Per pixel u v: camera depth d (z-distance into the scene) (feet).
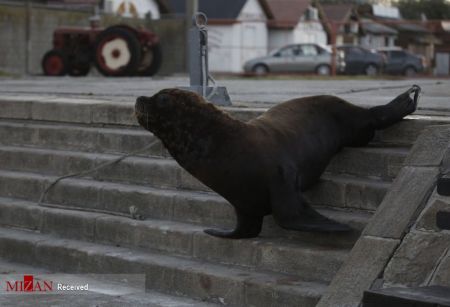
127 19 121.60
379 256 19.67
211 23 164.45
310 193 24.34
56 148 32.07
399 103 24.58
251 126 22.20
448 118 25.43
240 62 164.14
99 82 60.85
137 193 27.02
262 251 22.77
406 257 19.31
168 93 21.59
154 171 27.89
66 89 46.06
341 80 73.46
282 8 180.96
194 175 22.12
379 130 24.94
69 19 116.47
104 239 26.63
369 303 18.33
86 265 25.66
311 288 21.02
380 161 23.88
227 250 23.53
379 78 86.94
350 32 187.32
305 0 183.01
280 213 21.53
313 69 133.28
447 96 39.91
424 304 17.35
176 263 23.86
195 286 22.99
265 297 21.44
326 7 194.70
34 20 111.75
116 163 28.89
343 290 19.49
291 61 133.69
